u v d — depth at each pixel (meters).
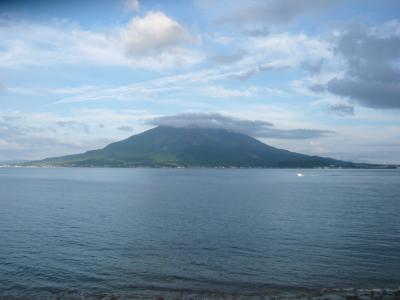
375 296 25.50
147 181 184.50
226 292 27.53
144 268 32.69
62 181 184.88
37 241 42.44
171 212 66.88
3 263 33.69
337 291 27.39
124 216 61.75
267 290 27.91
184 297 25.97
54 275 30.69
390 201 87.00
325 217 60.91
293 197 97.44
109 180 195.38
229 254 37.34
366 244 41.38
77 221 56.34
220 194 106.50
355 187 142.38
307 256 36.66
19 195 102.69
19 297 25.81
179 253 37.59
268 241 42.84
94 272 31.53
